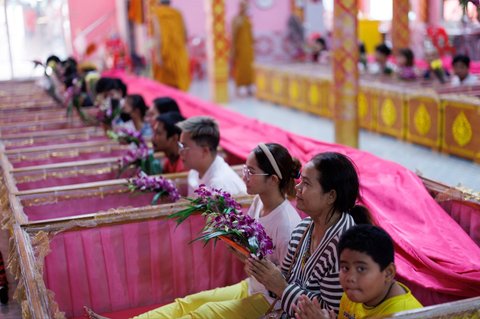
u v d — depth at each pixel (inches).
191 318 99.9
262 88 438.6
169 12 415.8
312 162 92.6
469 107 218.7
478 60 368.2
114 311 122.1
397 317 75.1
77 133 218.4
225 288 110.3
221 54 413.7
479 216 119.0
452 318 77.7
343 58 243.6
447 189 127.4
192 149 135.7
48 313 91.8
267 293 103.7
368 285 75.5
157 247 123.4
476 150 217.0
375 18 564.1
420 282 105.1
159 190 143.2
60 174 167.3
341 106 247.8
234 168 158.6
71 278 119.3
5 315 135.8
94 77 277.9
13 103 295.1
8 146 208.2
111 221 120.0
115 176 171.6
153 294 124.6
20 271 113.4
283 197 107.0
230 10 567.2
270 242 94.7
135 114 206.7
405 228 120.3
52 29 542.0
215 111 262.4
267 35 576.7
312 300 86.0
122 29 535.8
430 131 246.8
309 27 577.6
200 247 125.6
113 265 121.4
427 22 436.8
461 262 107.0
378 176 141.9
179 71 422.0
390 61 374.3
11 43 537.0
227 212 99.4
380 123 289.4
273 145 106.0
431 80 288.7
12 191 144.9
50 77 302.8
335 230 90.7
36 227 117.3
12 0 530.0
